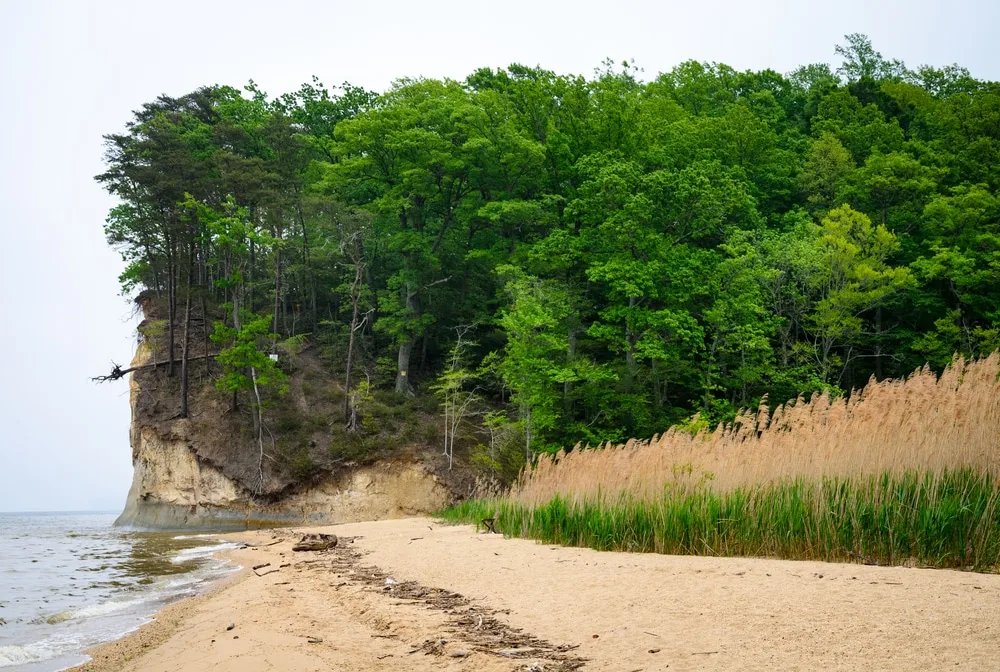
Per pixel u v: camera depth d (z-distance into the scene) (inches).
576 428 1530.5
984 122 2405.3
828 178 2161.7
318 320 2276.1
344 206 1962.4
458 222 2180.1
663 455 700.7
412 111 2038.6
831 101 2642.7
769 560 510.3
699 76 2775.6
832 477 534.9
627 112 1990.7
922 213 2065.7
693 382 1734.7
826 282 1739.7
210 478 1669.5
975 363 585.6
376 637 370.3
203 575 740.7
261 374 1750.7
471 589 486.6
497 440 1651.1
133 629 467.8
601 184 1680.6
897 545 470.6
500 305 2022.6
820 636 290.4
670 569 476.4
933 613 304.2
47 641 436.5
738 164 2181.3
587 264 1827.0
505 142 1951.3
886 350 1972.2
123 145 1943.9
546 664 296.5
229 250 1990.7
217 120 2345.0
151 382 1879.9
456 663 309.6
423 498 1638.8
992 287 1909.4
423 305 2089.1
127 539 1310.3
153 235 1924.2
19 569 815.7
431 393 1974.7
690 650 293.6
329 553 836.6
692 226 1737.2
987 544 438.3
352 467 1681.8
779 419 676.7
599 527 657.6
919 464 496.4
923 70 3196.4
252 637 383.9
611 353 1884.8
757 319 1707.7
